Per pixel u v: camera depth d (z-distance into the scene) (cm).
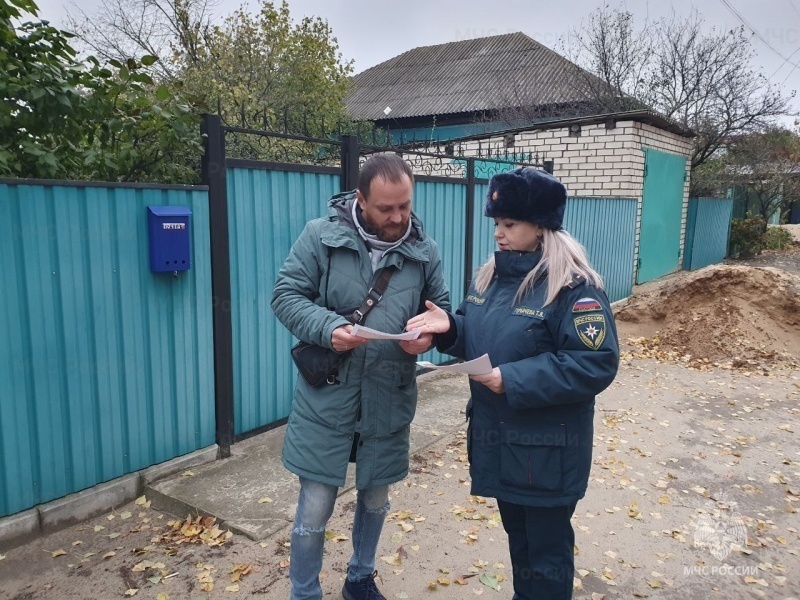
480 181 648
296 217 442
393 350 221
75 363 318
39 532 310
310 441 220
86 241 317
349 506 347
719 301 765
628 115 1010
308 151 585
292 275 222
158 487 352
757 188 1827
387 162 208
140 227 340
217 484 357
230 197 395
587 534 329
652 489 383
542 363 191
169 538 313
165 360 362
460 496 365
